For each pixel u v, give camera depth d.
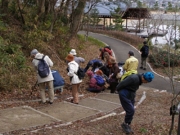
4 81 9.34
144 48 17.58
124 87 6.29
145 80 6.19
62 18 19.12
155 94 11.16
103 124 6.89
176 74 14.91
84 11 19.12
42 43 14.12
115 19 41.66
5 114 7.06
